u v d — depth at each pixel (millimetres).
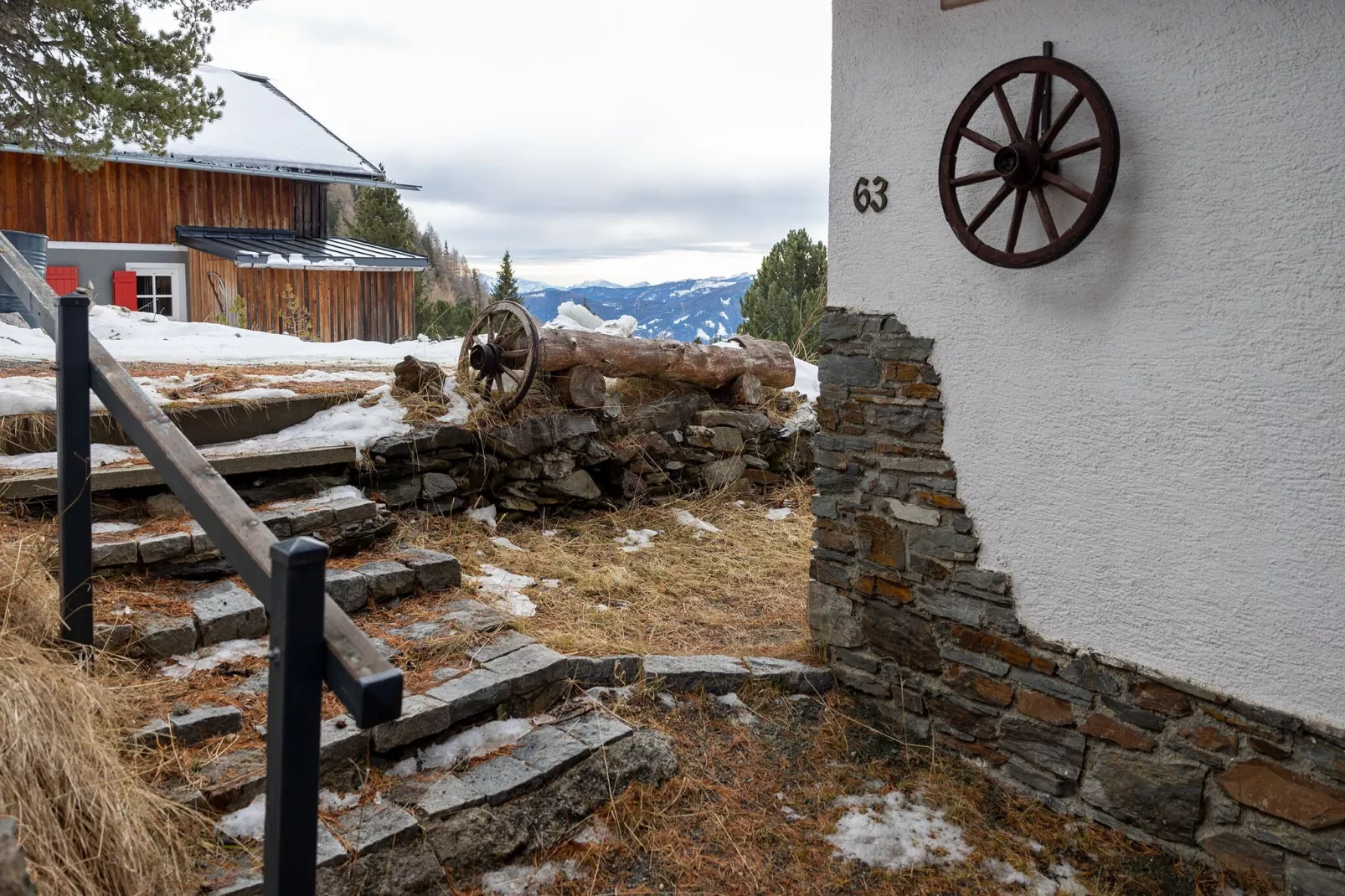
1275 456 2670
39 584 2701
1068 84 2988
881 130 3545
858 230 3680
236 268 13680
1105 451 3039
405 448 4828
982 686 3445
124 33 7496
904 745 3598
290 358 6613
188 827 2260
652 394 6465
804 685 3857
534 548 5074
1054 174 2988
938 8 3299
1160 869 2961
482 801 2676
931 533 3559
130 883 1928
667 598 4629
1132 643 3045
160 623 2955
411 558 3939
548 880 2639
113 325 7648
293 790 1493
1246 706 2805
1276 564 2703
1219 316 2738
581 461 5754
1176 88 2754
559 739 3043
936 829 3115
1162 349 2871
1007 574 3352
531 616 4055
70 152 7867
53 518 3377
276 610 1485
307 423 4812
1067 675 3215
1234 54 2627
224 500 1818
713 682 3662
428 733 2865
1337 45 2443
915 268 3506
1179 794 2969
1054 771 3262
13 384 3961
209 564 3404
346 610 3562
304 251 13766
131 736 2426
